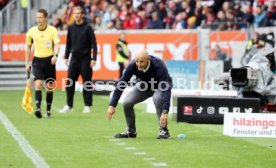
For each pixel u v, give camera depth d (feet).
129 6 245.45
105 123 128.47
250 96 135.23
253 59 135.85
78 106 164.04
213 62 191.72
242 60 195.52
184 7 236.02
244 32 218.79
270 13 221.87
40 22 136.46
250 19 225.56
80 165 84.17
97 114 145.59
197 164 84.79
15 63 230.68
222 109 128.26
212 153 93.25
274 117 111.04
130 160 87.51
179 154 92.12
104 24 245.24
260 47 195.21
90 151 94.73
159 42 225.35
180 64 197.47
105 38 224.53
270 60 138.92
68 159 88.33
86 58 148.97
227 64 192.34
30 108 137.90
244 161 87.15
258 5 222.89
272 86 134.41
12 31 246.06
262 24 221.46
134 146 99.19
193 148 97.50
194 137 109.29
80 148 97.40
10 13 246.47
